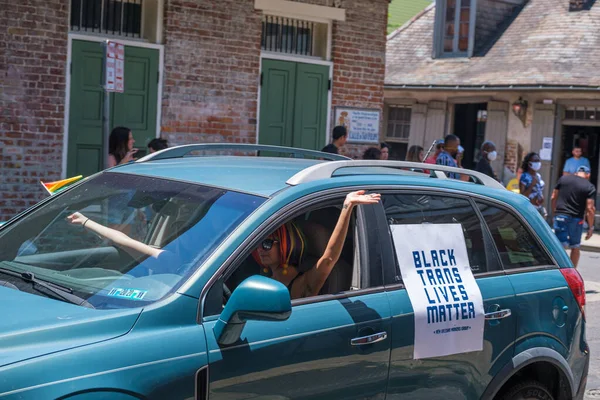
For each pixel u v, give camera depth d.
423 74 20.17
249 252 3.21
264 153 10.81
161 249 3.27
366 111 11.81
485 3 20.42
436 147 12.10
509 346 4.11
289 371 3.18
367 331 3.47
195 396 2.89
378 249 3.71
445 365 3.81
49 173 9.25
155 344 2.84
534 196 12.55
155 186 3.69
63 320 2.82
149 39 9.95
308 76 11.25
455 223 4.09
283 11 10.79
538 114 18.31
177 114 10.09
